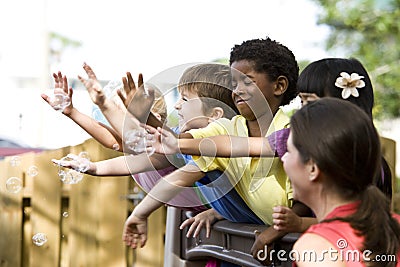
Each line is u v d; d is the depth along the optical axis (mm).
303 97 2844
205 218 3076
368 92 2832
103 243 5090
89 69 2760
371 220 2125
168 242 3486
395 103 11305
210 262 3154
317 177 2143
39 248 4996
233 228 2846
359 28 11203
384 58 11266
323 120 2145
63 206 5137
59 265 5082
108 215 5102
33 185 4980
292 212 2494
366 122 2160
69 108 3012
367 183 2160
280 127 2867
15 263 4957
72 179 3646
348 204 2154
